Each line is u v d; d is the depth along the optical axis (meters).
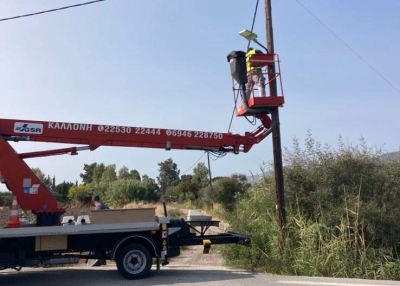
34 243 9.18
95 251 9.64
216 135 11.02
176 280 9.21
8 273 10.52
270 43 12.11
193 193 47.81
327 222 11.44
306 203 12.28
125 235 9.57
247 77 10.91
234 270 10.80
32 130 9.99
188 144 10.86
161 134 10.73
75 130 10.26
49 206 9.67
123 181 36.38
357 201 11.60
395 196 12.28
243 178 34.12
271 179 13.57
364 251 10.70
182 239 10.27
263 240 11.46
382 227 11.34
